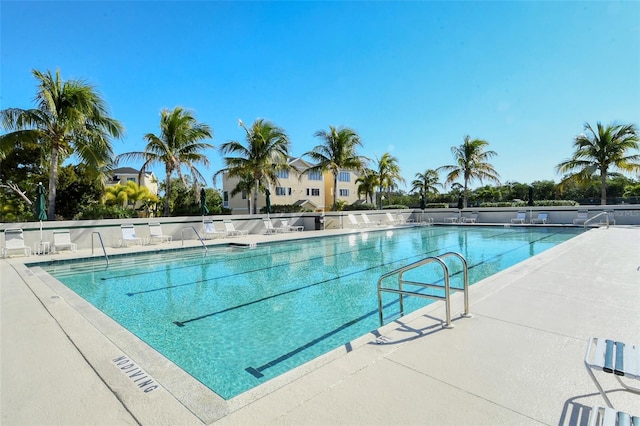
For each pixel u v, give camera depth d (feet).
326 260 32.91
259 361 11.95
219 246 41.09
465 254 34.63
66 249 37.04
